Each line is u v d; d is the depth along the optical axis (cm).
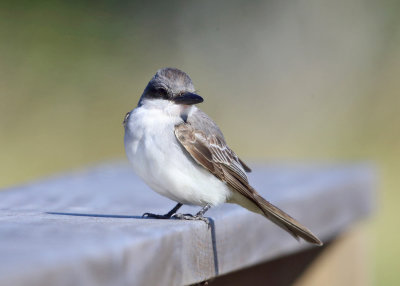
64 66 1590
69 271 317
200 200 625
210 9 1736
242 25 1738
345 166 1034
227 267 533
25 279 293
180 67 1667
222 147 657
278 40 1742
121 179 918
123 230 427
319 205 770
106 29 1667
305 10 1762
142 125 617
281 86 1689
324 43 1748
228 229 537
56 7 1645
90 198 714
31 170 1433
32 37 1609
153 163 609
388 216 1515
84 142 1505
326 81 1709
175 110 632
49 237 388
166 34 1702
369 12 1772
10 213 557
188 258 457
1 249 340
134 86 1603
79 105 1545
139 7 1692
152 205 670
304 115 1664
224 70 1694
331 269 855
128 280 364
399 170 1599
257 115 1641
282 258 755
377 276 1268
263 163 1123
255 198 600
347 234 884
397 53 1742
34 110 1512
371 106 1691
